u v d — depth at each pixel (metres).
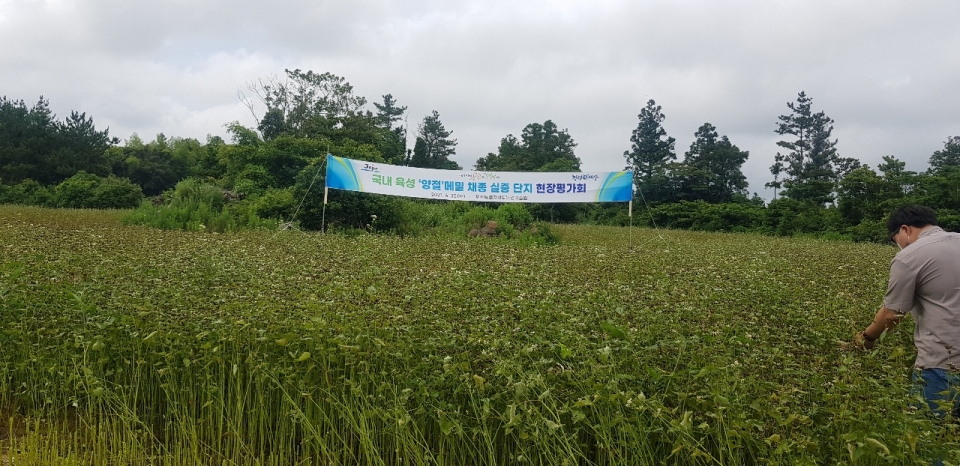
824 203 35.03
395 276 7.65
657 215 37.00
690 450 3.55
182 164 58.75
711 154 46.25
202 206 16.91
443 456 4.30
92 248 9.36
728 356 4.12
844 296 7.14
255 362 4.58
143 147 57.94
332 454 4.33
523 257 10.93
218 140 60.97
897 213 4.69
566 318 5.16
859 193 28.56
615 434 3.98
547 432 3.79
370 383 4.55
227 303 5.29
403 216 17.81
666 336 4.64
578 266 9.60
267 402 4.73
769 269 10.57
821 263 11.98
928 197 26.67
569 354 3.96
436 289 6.46
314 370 4.65
